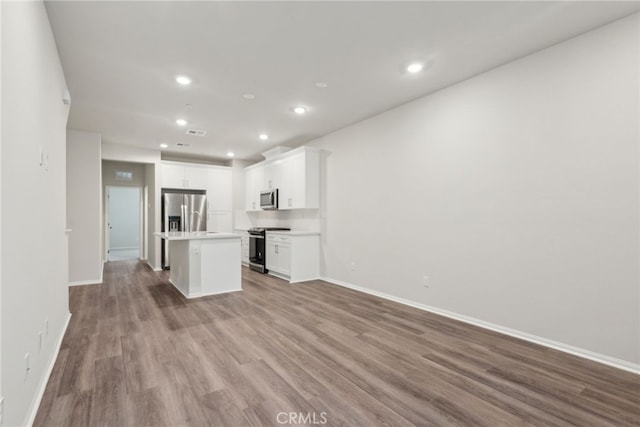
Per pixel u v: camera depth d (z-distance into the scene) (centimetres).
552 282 258
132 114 411
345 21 224
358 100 372
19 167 144
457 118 327
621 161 225
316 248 536
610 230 229
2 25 120
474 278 312
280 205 593
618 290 226
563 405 181
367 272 440
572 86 247
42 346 193
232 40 247
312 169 528
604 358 231
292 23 226
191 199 659
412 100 374
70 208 478
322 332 292
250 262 642
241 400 185
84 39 241
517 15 219
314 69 296
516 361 234
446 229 338
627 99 222
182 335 284
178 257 470
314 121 450
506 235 287
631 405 181
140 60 275
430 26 231
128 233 1016
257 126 471
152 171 654
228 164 757
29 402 163
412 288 376
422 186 364
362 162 448
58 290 260
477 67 294
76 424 163
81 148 486
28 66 160
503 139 289
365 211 444
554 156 256
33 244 171
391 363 231
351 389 197
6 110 125
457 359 238
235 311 356
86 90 334
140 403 181
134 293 438
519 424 165
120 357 239
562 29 236
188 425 163
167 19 219
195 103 375
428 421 167
